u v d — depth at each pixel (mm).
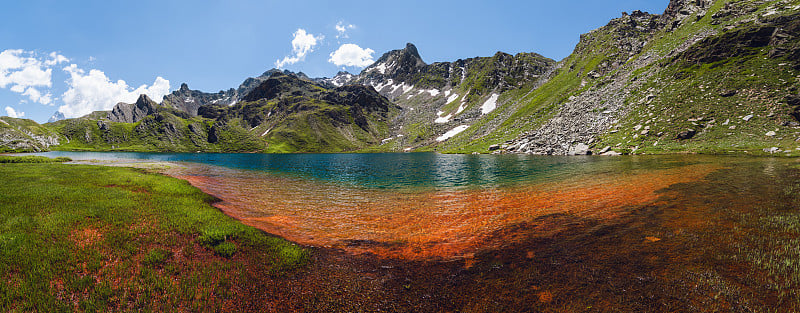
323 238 15914
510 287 9648
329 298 9570
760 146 48500
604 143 74062
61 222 14391
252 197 28609
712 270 9664
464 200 25141
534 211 19797
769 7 93375
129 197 21766
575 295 8859
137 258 11445
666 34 133375
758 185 22688
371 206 24047
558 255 11844
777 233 12344
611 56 147250
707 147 54125
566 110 109375
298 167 67812
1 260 10055
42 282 9164
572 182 31266
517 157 75812
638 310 7945
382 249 14023
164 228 14969
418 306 8992
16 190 22109
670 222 14945
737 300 8023
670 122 67250
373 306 9102
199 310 8555
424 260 12438
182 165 73438
